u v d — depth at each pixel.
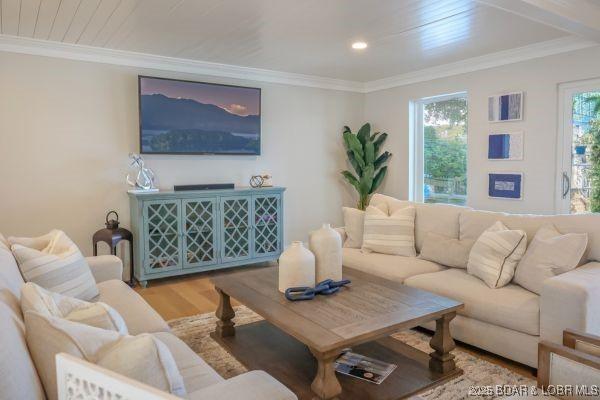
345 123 6.07
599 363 1.41
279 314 2.13
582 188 4.05
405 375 2.24
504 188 4.58
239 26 3.53
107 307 1.34
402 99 5.65
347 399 2.01
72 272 2.36
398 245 3.60
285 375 2.25
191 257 4.51
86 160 4.30
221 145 5.00
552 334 2.27
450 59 4.73
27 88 3.98
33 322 1.20
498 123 4.61
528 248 2.72
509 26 3.58
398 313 2.14
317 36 3.82
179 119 4.70
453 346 2.32
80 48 4.12
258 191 4.88
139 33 3.71
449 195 5.35
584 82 3.97
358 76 5.62
